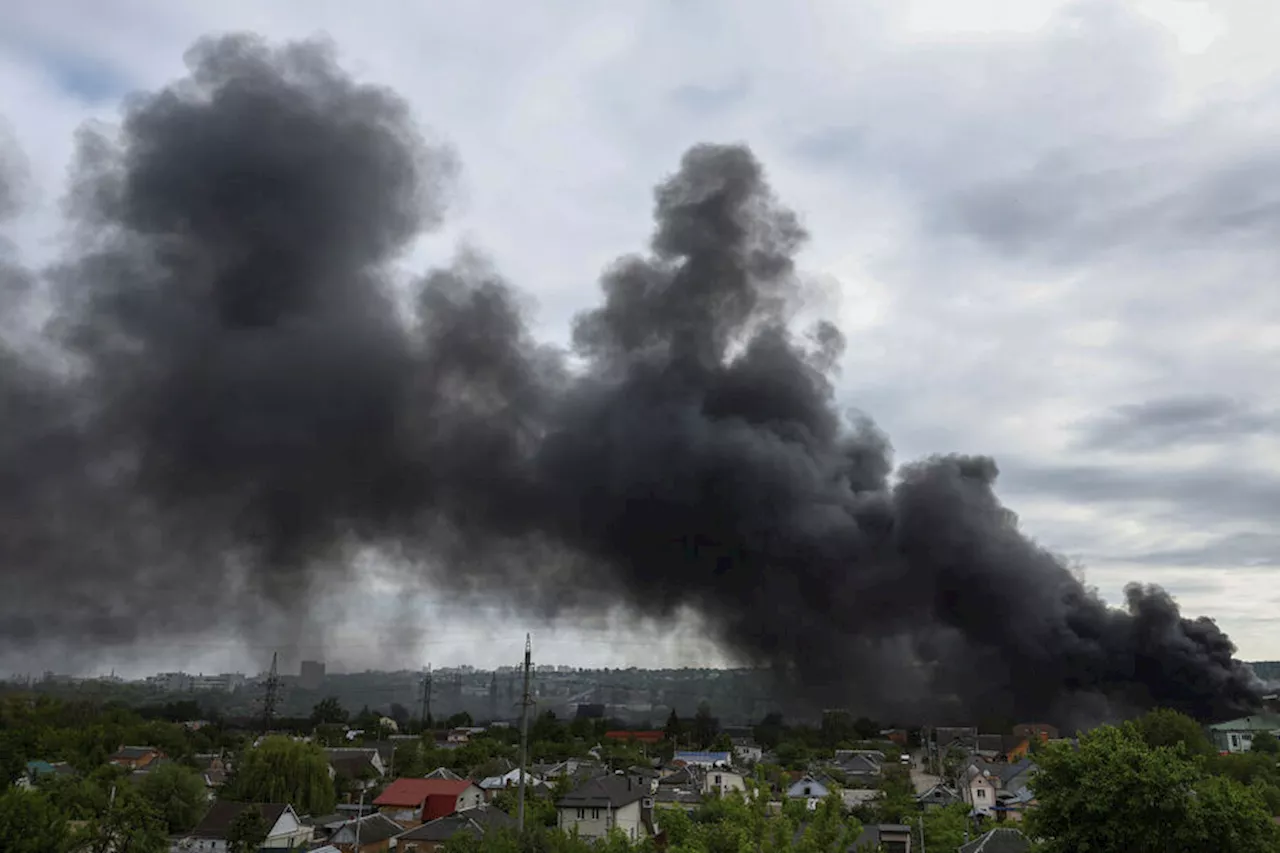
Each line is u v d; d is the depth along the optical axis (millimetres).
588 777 83438
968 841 45719
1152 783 24609
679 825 25219
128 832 49781
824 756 121000
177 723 146875
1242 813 24328
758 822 23094
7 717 113688
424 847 62188
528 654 42656
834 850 22516
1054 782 26766
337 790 90625
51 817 37406
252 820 64938
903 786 85938
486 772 99000
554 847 37500
